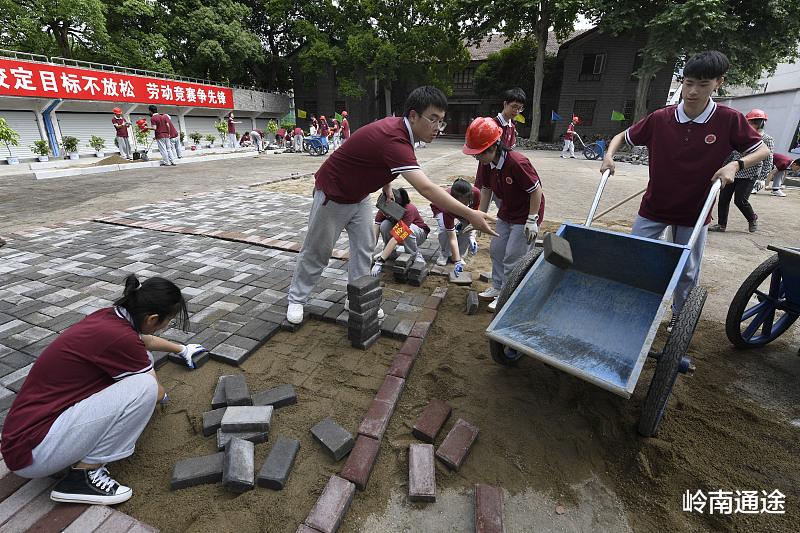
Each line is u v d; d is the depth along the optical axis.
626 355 2.35
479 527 1.71
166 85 20.47
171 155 14.16
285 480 1.93
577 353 2.28
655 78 25.28
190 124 23.61
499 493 1.86
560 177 12.35
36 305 3.44
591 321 2.57
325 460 2.06
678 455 2.13
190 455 2.08
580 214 7.46
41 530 1.67
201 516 1.79
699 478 2.00
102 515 1.74
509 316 2.35
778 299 3.02
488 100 33.94
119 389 1.78
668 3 18.23
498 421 2.35
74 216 6.70
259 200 7.92
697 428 2.32
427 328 3.20
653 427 2.15
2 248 4.84
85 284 3.86
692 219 2.91
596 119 26.78
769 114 15.50
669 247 2.27
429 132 2.53
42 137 16.45
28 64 14.79
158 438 2.17
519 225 3.36
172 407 2.38
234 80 28.47
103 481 1.82
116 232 5.57
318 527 1.70
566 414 2.42
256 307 3.46
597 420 2.34
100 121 18.66
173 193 8.73
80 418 1.68
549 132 30.64
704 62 2.49
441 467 2.06
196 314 3.33
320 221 2.92
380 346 3.02
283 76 31.97
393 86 32.53
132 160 14.53
